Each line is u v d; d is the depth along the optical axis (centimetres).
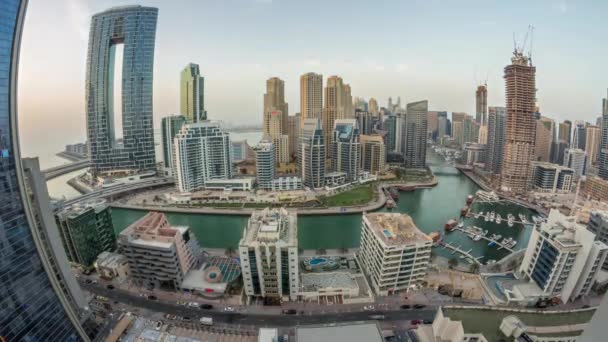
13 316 9294
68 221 15962
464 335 10119
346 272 16112
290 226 15050
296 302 14462
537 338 9819
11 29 9012
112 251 18950
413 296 14875
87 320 12731
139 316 13688
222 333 12625
